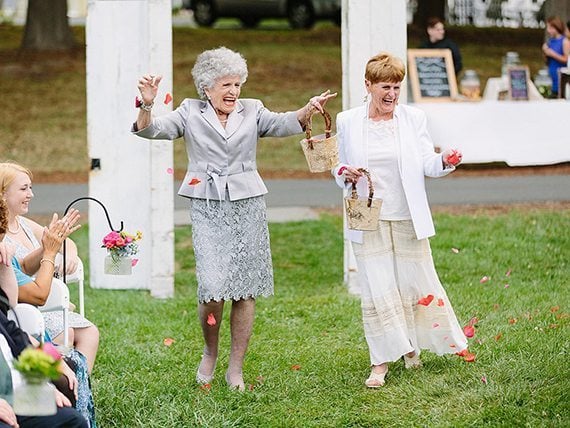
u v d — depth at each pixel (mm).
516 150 10969
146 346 6914
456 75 13391
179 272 9438
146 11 8406
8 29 24703
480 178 14406
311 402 5719
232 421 5418
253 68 20531
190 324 7461
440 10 23125
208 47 22094
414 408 5559
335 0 24750
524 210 11734
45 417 4367
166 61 8023
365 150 5816
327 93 5746
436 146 10914
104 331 7293
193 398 5766
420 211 5785
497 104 10930
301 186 14352
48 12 21781
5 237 5344
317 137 5789
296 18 24938
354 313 7598
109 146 8555
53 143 17016
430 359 6277
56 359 4094
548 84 12328
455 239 9992
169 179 8297
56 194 13930
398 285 5934
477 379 5836
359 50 8023
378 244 5875
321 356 6551
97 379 6160
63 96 19234
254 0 25062
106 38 8430
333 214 12141
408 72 11453
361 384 5969
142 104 5527
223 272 5742
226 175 5750
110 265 5672
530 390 5594
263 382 6035
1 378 4383
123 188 8609
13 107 18547
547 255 9320
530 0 24625
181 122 5773
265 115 5867
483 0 24953
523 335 6645
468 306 7609
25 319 4695
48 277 4922
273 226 11391
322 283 8875
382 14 8000
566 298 7750
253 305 5926
